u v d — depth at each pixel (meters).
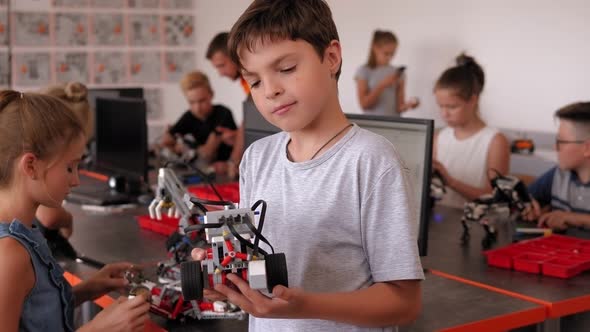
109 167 3.07
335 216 1.08
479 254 1.97
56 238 2.01
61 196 1.34
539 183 2.62
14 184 1.30
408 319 1.08
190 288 1.04
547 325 1.55
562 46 4.00
